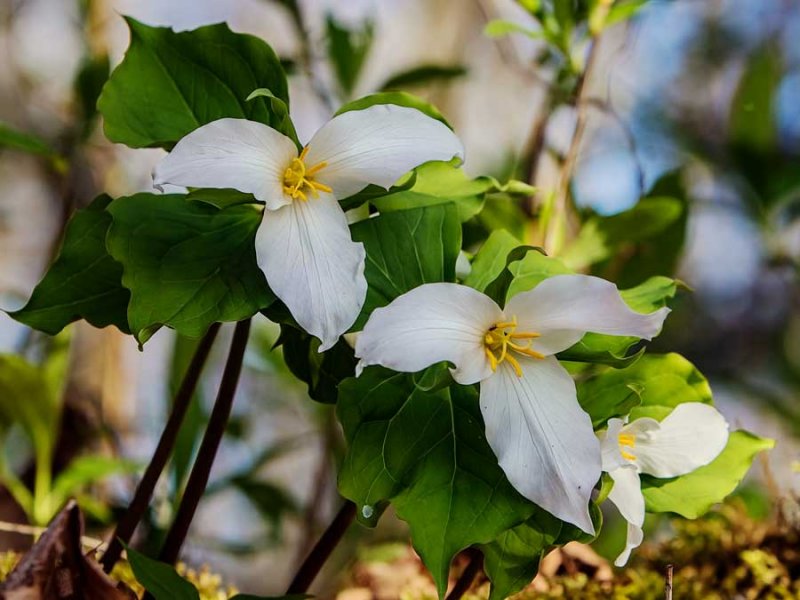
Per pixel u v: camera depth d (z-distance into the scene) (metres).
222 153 0.70
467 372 0.70
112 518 0.93
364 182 0.72
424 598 0.86
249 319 0.76
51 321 0.75
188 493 0.77
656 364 0.76
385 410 0.72
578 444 0.70
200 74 0.75
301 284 0.70
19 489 0.93
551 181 1.08
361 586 0.89
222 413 0.76
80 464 0.93
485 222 0.88
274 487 1.10
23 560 0.69
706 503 0.76
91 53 1.10
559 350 0.71
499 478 0.71
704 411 0.75
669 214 0.89
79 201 1.12
